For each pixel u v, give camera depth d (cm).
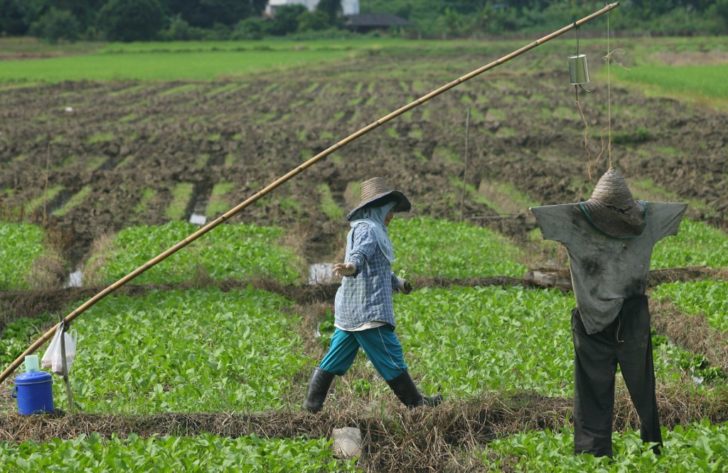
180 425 3509
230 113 18200
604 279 3072
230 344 4681
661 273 6238
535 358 4266
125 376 4103
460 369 4134
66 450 3106
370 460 3347
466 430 3538
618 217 3038
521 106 18312
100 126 15938
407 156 12569
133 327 5009
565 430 3372
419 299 5575
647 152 12850
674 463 3003
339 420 3509
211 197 10275
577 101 3297
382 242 3522
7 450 3203
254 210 9431
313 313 5578
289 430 3484
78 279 7050
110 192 10350
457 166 11606
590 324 3070
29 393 3550
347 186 10800
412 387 3588
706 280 5925
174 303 5503
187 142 13838
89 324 5150
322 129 15475
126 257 6750
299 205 9700
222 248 6956
